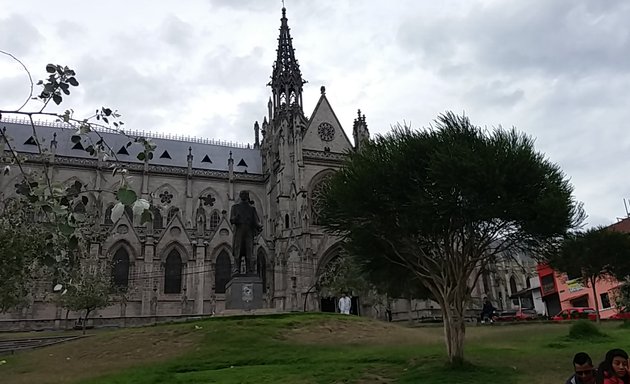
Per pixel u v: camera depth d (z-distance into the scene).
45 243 8.59
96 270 64.00
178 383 22.03
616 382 9.66
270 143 95.56
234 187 95.56
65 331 62.69
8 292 35.03
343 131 88.12
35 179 8.84
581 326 30.75
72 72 8.27
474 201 23.58
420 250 26.02
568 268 49.53
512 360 23.77
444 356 24.86
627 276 56.22
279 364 26.47
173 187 92.25
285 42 101.56
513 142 25.33
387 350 28.78
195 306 74.25
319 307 71.44
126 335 35.25
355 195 25.83
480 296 72.38
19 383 24.47
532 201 24.28
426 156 25.11
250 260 42.84
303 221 75.56
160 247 76.25
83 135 8.59
